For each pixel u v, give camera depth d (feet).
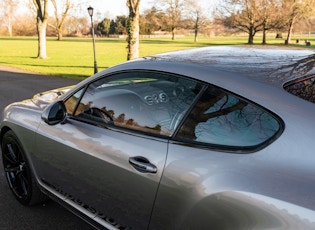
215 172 6.29
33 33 373.20
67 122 9.70
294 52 8.66
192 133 7.07
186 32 396.16
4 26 371.15
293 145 5.74
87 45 178.19
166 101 7.83
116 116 8.69
